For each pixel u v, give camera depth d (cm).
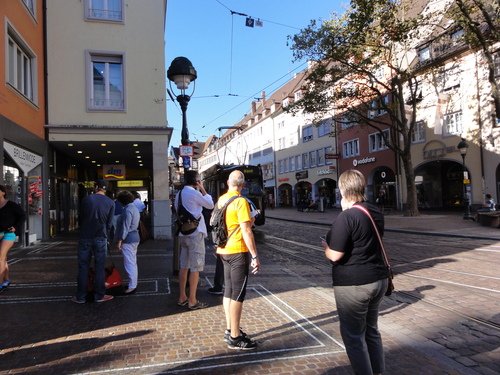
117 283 556
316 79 2030
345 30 1748
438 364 338
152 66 1336
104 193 544
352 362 266
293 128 4297
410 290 604
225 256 373
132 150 1540
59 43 1273
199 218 496
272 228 1930
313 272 777
